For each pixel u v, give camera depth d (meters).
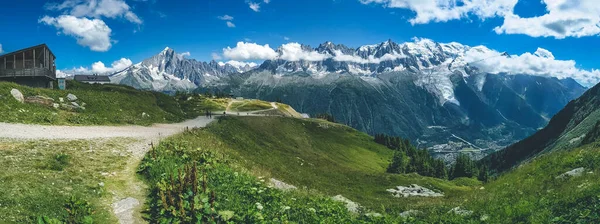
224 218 14.98
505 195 22.25
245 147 53.72
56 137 29.19
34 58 65.62
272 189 21.42
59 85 73.06
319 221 16.59
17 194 15.11
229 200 17.12
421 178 81.62
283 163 56.12
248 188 19.55
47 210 14.60
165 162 22.92
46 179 17.64
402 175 81.19
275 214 16.53
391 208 27.22
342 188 53.84
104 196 17.62
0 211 13.45
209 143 41.09
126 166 22.92
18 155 20.80
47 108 43.62
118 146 28.97
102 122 46.59
